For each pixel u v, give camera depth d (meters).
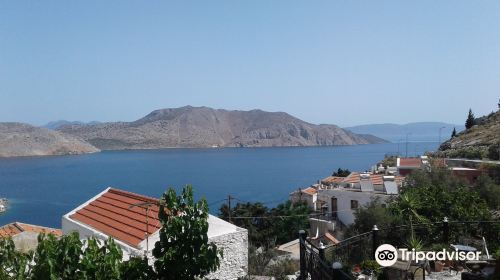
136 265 7.30
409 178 44.06
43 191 157.88
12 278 6.90
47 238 7.12
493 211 29.62
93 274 6.76
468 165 53.31
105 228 21.81
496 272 9.77
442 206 26.38
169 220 7.74
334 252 13.48
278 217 53.00
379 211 32.06
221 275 20.22
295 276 17.84
